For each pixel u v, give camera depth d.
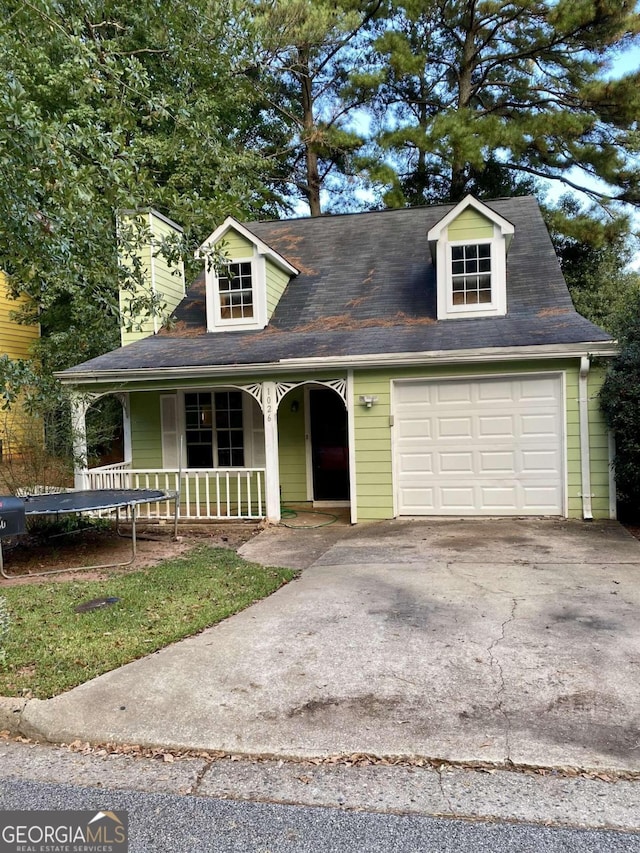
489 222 9.23
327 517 9.55
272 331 10.09
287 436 10.70
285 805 2.45
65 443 8.69
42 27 5.07
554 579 5.35
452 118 17.72
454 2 19.27
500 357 7.89
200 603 5.00
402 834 2.25
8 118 4.11
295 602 4.98
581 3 16.53
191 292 12.45
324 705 3.19
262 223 13.68
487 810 2.37
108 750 2.90
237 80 15.09
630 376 7.39
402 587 5.27
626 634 4.00
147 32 7.90
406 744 2.81
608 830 2.24
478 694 3.24
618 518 8.21
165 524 9.18
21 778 2.70
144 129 11.14
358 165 19.48
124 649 4.00
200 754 2.83
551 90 19.27
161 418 10.91
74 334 13.39
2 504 5.84
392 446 8.66
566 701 3.13
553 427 8.22
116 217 5.92
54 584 5.78
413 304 9.96
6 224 4.68
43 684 3.47
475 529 7.73
